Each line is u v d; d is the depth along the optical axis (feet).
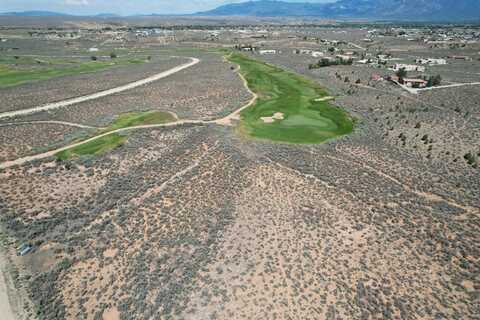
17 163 155.12
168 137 188.75
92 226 112.57
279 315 79.51
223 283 88.69
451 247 100.99
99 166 153.28
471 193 130.11
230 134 191.83
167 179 141.38
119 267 95.55
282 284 88.02
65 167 151.02
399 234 106.63
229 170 147.54
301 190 131.75
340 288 86.69
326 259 96.37
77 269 95.40
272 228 109.50
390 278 89.86
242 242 103.40
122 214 118.42
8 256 100.99
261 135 190.60
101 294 87.04
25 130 196.24
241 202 123.75
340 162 156.46
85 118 221.46
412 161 156.97
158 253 100.22
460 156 160.35
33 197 128.67
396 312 79.71
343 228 109.50
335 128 202.18
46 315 81.61
